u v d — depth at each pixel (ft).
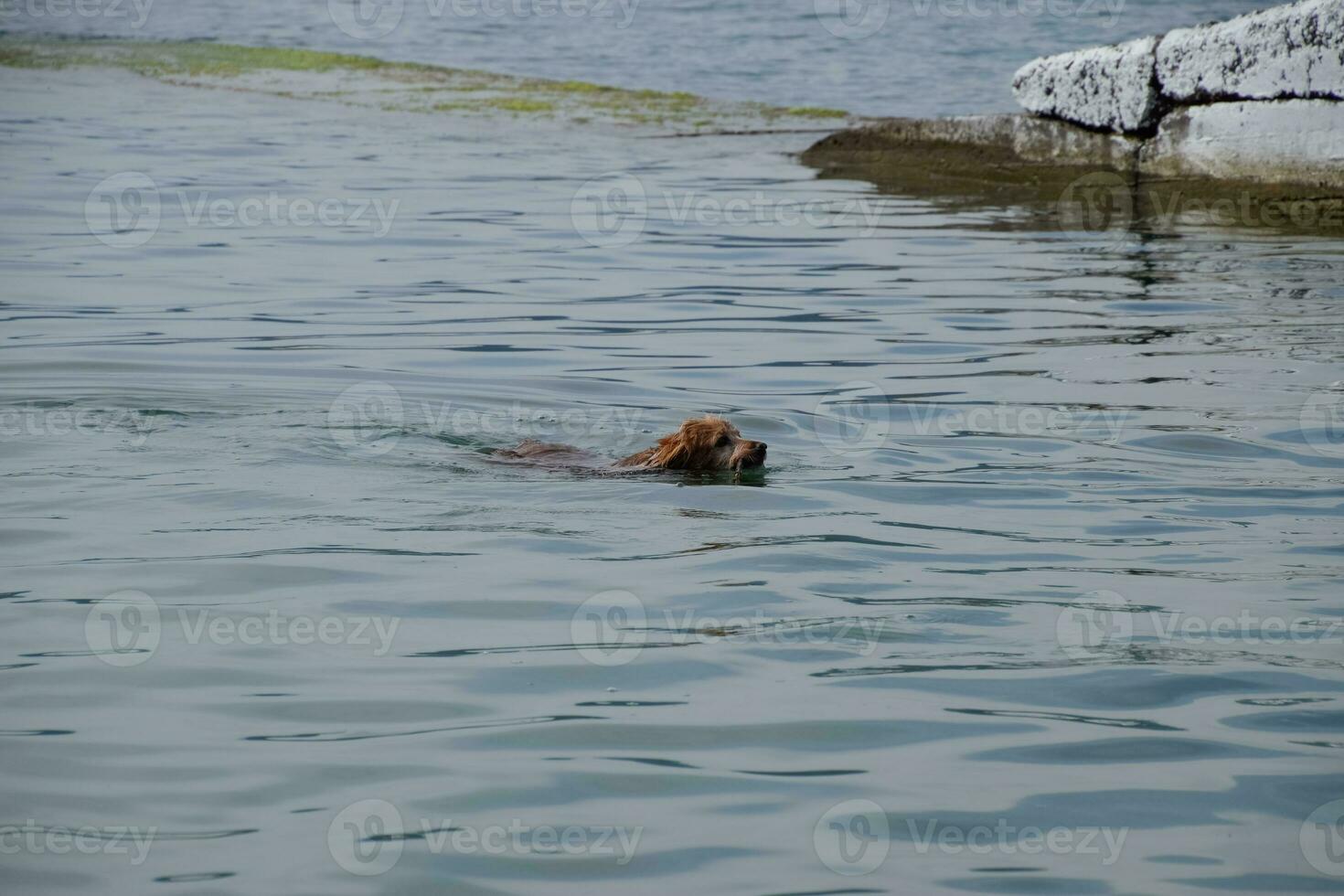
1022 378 69.26
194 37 223.71
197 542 46.39
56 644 38.40
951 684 36.70
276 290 86.28
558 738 33.58
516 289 87.71
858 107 161.27
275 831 29.48
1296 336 76.43
